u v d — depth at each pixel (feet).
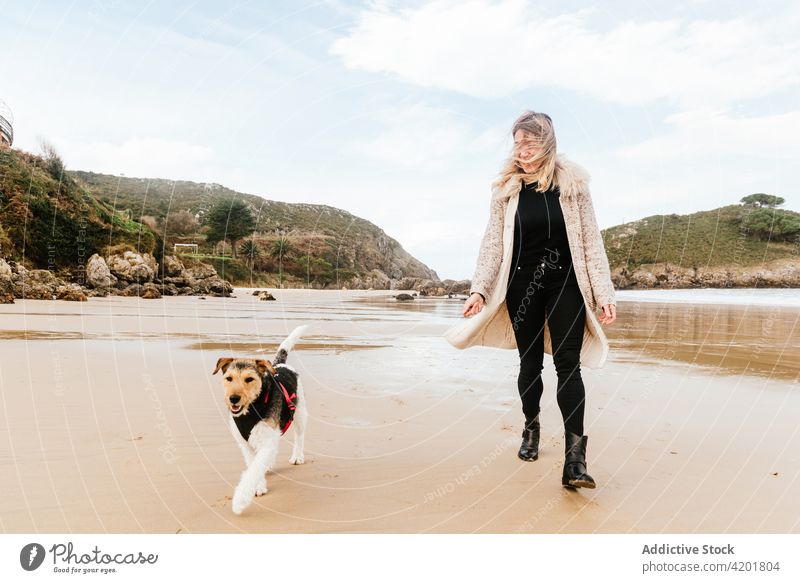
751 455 10.14
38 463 9.02
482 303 10.47
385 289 151.94
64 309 41.45
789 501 8.19
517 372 18.65
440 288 101.55
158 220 139.33
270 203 182.39
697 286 116.06
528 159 9.95
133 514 7.51
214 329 31.32
